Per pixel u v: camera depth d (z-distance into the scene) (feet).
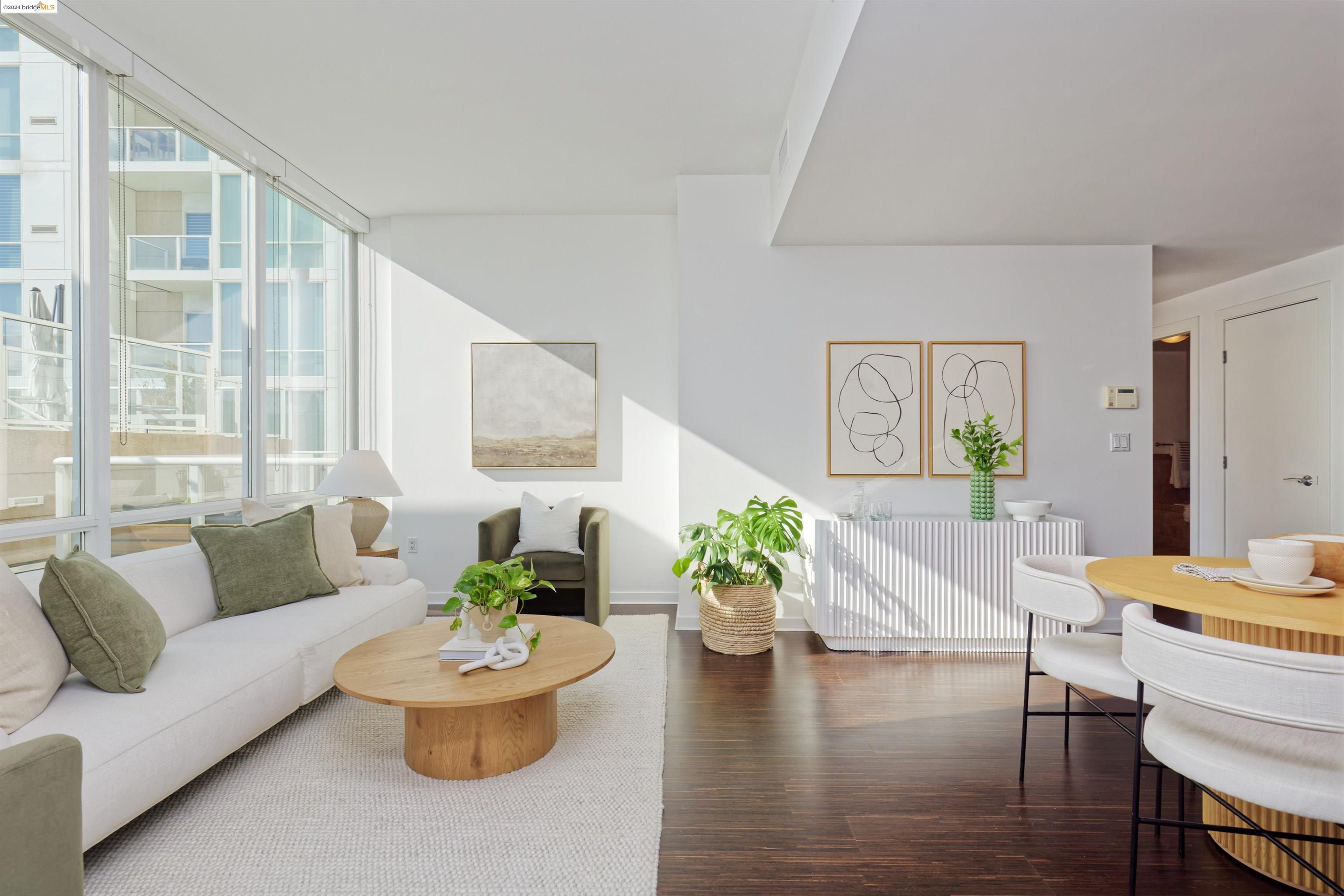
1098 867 5.88
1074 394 13.33
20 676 5.59
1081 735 8.50
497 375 15.65
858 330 13.41
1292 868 5.58
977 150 8.85
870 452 13.38
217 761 6.66
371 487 12.35
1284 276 14.75
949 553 11.90
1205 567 6.80
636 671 10.75
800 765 7.73
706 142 12.00
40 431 8.39
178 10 8.36
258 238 12.30
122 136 9.65
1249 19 5.98
